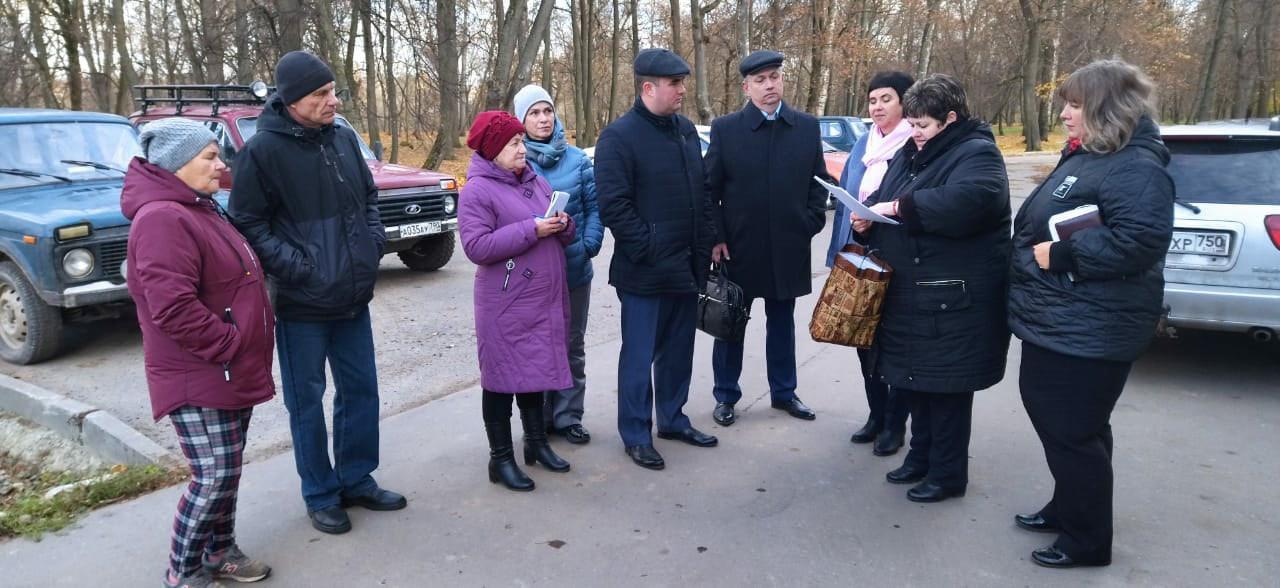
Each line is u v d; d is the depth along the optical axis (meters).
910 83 3.99
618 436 4.27
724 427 4.39
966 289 3.24
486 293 3.46
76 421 4.34
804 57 27.28
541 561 3.03
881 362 3.50
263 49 14.88
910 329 3.35
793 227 4.20
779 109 4.16
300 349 3.08
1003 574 2.93
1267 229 4.50
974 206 3.10
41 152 6.28
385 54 25.02
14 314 5.61
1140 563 2.98
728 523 3.32
